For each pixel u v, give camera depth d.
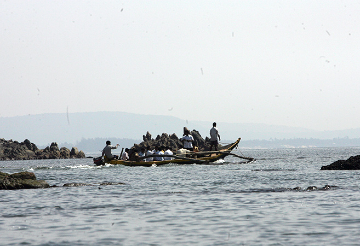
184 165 137.00
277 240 32.16
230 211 44.91
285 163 149.75
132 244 31.83
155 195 59.12
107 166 137.38
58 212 45.66
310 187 63.25
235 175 92.81
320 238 32.38
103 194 60.78
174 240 32.91
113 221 40.41
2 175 71.62
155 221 40.22
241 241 32.16
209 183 75.31
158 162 135.38
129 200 54.22
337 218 39.69
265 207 47.03
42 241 32.81
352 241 31.20
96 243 32.16
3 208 48.59
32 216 43.34
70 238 33.72
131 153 144.75
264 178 83.75
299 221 38.84
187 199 54.47
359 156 105.62
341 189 62.25
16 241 32.84
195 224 38.59
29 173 76.06
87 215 43.66
